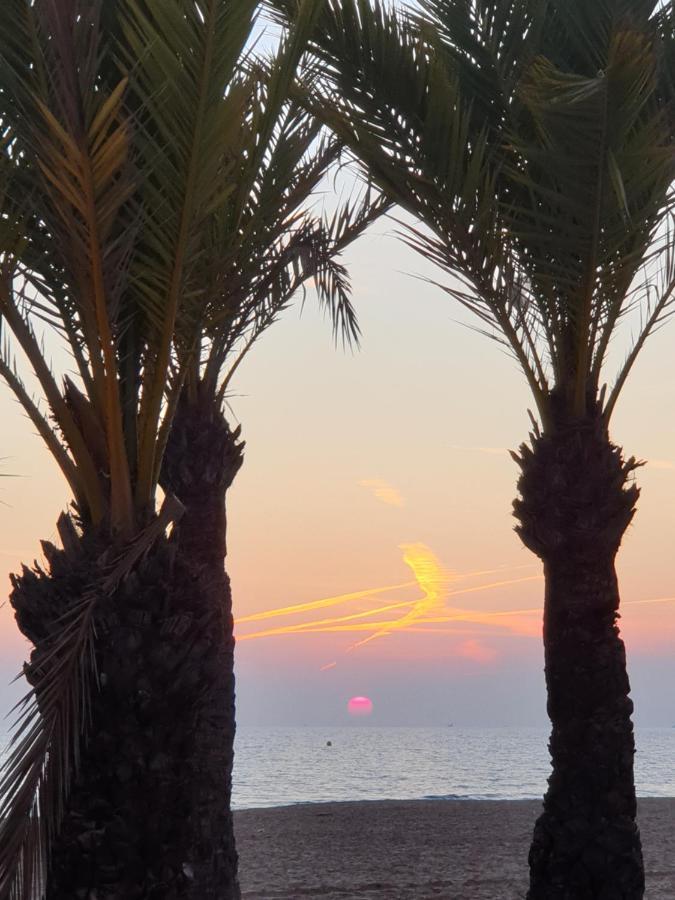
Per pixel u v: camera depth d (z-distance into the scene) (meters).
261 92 5.68
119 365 5.11
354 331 9.85
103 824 4.53
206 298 5.34
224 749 7.97
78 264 4.66
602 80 5.55
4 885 3.85
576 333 7.19
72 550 4.74
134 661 4.61
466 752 104.56
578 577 7.19
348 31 6.46
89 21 4.21
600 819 7.00
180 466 8.19
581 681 7.12
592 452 7.26
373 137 6.66
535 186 6.59
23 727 4.09
